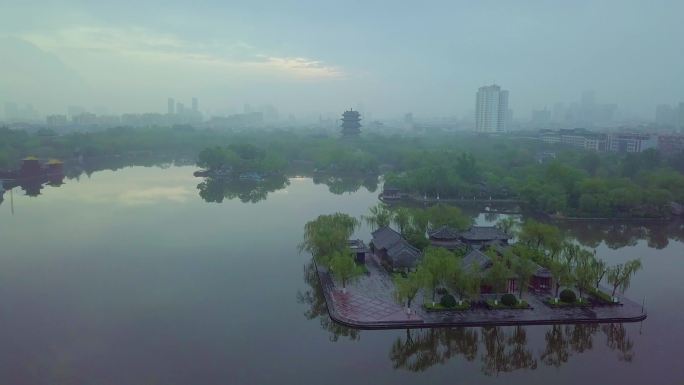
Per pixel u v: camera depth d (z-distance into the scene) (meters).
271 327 67.06
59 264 90.50
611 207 143.12
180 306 72.75
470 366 60.62
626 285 75.88
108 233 113.12
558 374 58.38
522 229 100.38
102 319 67.81
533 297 77.56
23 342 61.16
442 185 170.75
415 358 62.62
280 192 180.38
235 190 181.62
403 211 110.06
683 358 61.59
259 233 115.75
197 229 118.62
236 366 56.75
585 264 76.00
